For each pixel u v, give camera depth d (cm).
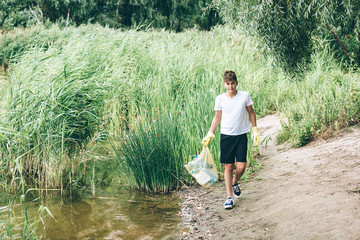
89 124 671
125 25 3428
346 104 717
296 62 684
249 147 633
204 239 384
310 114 726
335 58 1119
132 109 888
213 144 611
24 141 582
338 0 540
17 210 482
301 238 321
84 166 660
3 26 2197
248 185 541
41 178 595
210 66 1077
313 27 634
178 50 1239
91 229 423
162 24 3384
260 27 601
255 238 356
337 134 654
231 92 452
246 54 1203
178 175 579
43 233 412
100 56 1012
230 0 606
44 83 645
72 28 2027
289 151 665
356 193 384
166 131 585
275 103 985
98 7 3431
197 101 714
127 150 582
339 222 325
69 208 493
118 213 475
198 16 3366
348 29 593
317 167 523
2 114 608
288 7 565
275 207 421
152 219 453
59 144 613
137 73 1047
